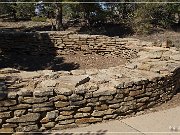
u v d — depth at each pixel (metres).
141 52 8.80
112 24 19.89
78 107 5.03
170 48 9.66
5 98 4.60
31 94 4.74
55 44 12.36
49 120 4.87
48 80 5.27
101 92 5.16
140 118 5.45
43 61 11.77
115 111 5.34
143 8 17.45
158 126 5.13
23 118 4.72
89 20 19.42
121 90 5.35
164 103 6.21
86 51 12.12
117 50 11.46
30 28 20.44
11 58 12.09
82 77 5.50
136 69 6.46
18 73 5.74
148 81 5.76
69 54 12.33
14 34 12.48
